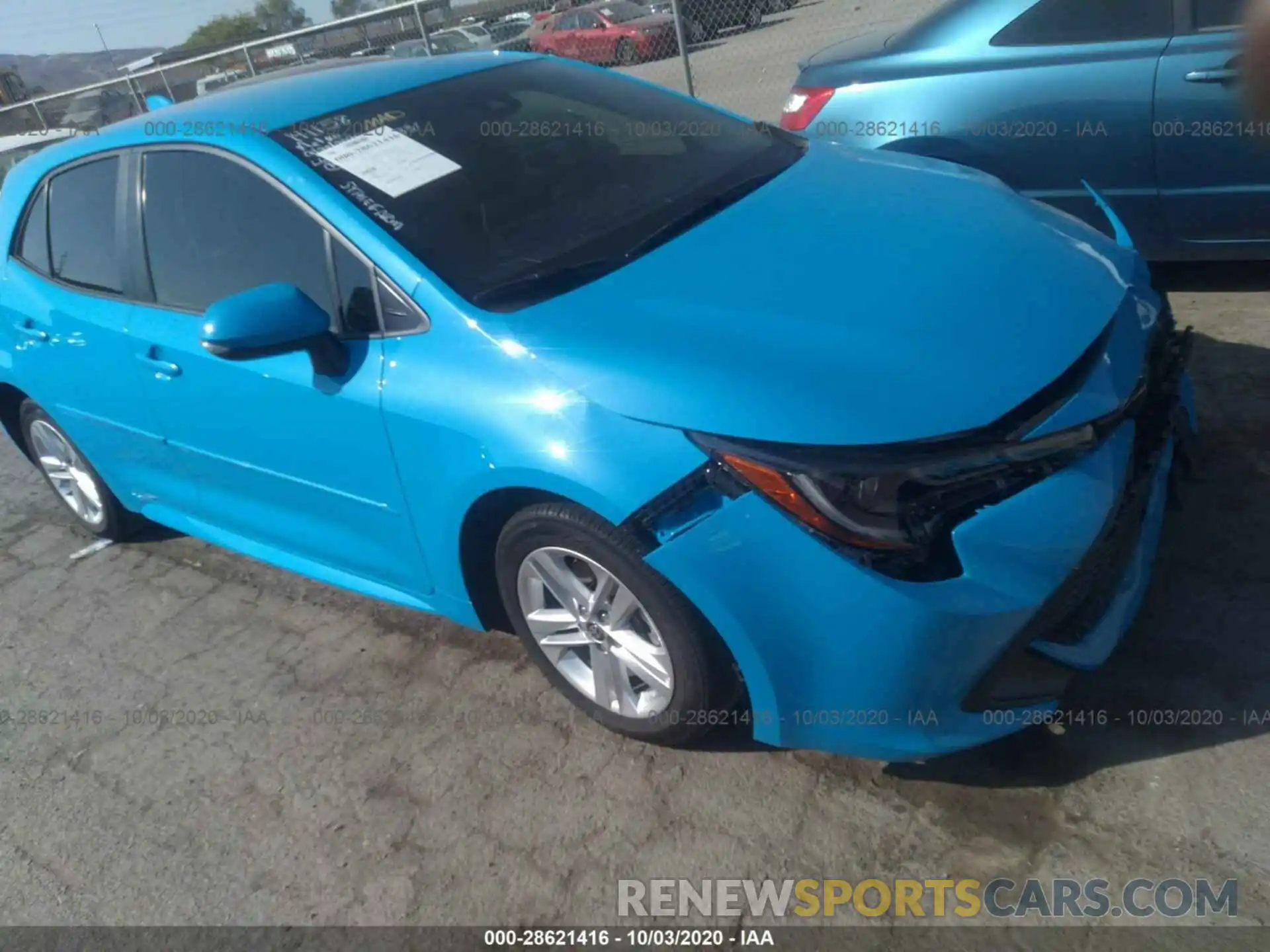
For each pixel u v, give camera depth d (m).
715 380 2.22
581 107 3.44
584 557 2.45
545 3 11.00
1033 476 2.14
